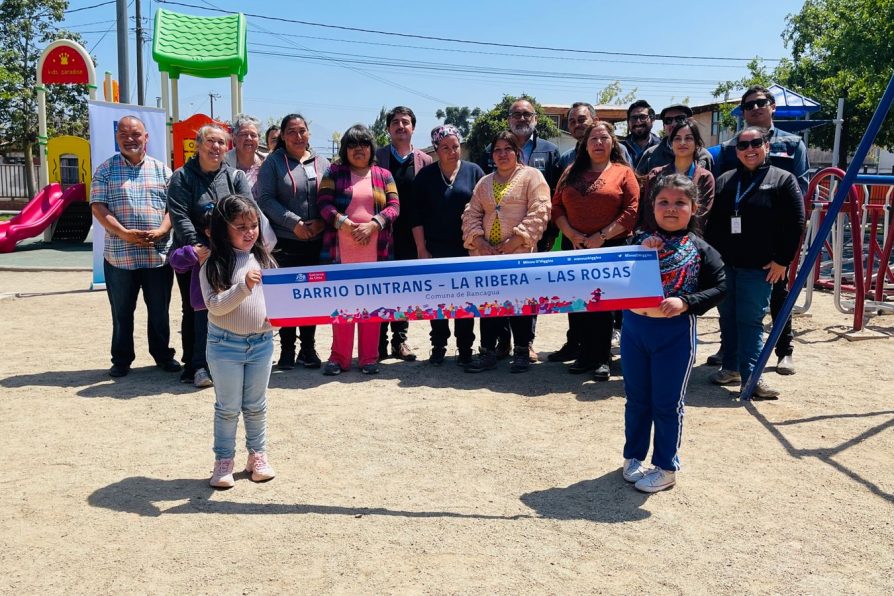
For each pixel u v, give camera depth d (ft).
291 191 19.88
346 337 20.04
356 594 9.24
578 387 18.83
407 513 11.62
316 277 12.64
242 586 9.45
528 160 21.53
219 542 10.65
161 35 44.86
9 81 98.89
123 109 33.86
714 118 113.39
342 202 19.34
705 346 23.84
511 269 12.63
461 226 20.17
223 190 18.21
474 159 121.60
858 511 11.61
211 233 12.19
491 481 12.89
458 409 16.97
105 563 10.03
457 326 20.56
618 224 18.24
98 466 13.57
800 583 9.50
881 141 84.84
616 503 11.93
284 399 17.79
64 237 59.41
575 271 12.45
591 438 15.03
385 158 21.38
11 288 35.96
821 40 84.58
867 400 17.42
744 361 17.79
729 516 11.45
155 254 19.57
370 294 12.72
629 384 12.64
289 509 11.78
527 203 19.02
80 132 123.24
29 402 17.51
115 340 19.79
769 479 12.87
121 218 19.27
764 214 16.85
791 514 11.51
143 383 19.27
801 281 16.72
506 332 22.11
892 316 27.09
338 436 15.20
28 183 113.29
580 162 18.89
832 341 23.73
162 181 19.95
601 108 126.41
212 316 12.30
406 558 10.17
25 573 9.75
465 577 9.65
